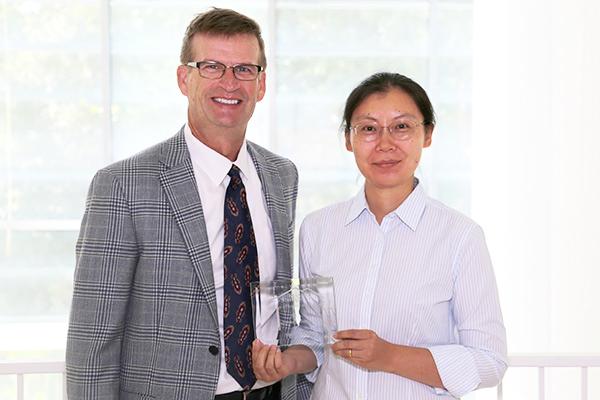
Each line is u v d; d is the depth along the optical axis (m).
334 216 2.12
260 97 2.23
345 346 1.89
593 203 3.48
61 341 4.53
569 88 3.78
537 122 4.15
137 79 4.60
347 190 4.69
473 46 4.61
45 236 4.59
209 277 2.04
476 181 4.64
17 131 4.56
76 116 4.58
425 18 4.66
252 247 2.13
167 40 4.60
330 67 4.66
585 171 3.58
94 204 2.04
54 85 4.56
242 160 2.19
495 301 1.97
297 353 2.01
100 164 4.60
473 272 1.96
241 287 2.09
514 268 4.40
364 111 2.00
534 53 4.18
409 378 1.92
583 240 3.60
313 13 4.64
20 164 4.56
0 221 4.55
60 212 4.59
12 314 4.58
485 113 4.57
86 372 2.01
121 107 4.60
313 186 4.68
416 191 2.04
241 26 2.12
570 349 3.75
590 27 3.53
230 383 2.06
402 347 1.91
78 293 2.02
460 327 1.97
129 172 2.06
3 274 4.57
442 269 1.97
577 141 3.67
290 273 2.24
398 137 1.98
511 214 4.42
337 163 4.68
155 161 2.10
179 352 2.03
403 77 2.03
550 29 4.01
